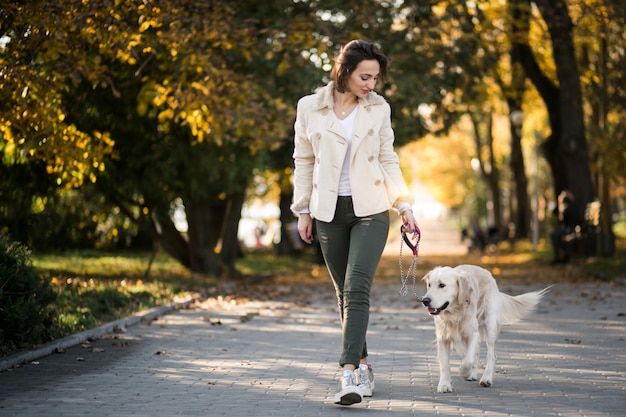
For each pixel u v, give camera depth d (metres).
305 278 25.25
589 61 30.05
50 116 12.61
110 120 18.48
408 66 21.52
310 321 13.29
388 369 8.64
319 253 33.34
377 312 14.64
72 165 13.88
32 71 11.66
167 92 14.59
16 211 21.52
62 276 18.69
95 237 28.73
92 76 12.93
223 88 14.55
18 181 18.67
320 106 6.70
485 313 7.74
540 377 8.09
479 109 40.59
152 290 16.30
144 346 10.29
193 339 11.00
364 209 6.62
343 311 6.89
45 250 25.31
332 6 18.78
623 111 27.25
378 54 6.60
